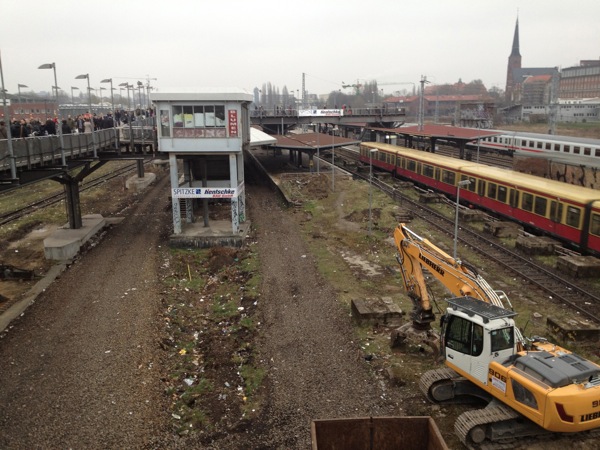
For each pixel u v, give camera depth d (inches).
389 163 2297.0
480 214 1412.4
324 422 413.7
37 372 646.5
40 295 930.1
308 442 504.7
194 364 688.4
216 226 1360.7
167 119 1198.3
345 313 811.4
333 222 1462.8
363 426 416.8
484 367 505.7
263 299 885.2
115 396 586.9
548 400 432.8
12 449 498.3
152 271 1052.5
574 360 471.5
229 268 1075.3
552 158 1897.1
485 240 1214.9
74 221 1310.3
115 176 2373.3
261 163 2743.6
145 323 784.3
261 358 679.1
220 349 713.6
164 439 516.7
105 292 924.6
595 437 494.3
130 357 676.7
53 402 577.3
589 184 1622.8
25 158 932.6
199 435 525.0
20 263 1141.7
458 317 537.3
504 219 1409.9
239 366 669.9
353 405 564.7
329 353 681.0
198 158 1401.3
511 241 1206.3
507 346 507.2
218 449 499.8
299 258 1112.2
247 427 534.0
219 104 1190.9
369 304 789.2
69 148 1122.7
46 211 1644.9
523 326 759.1
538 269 1008.2
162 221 1489.9
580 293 886.4
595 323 769.6
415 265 665.0
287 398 580.7
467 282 585.6
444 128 2773.1
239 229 1325.0
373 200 1733.5
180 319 832.9
